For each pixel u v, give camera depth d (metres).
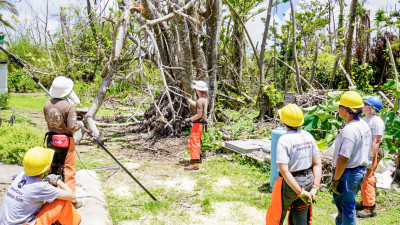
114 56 8.97
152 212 4.68
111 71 9.30
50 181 2.94
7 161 6.59
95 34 13.80
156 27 10.84
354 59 17.14
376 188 5.51
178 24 9.34
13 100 18.72
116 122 12.80
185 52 9.55
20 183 2.84
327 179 5.80
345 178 3.53
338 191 3.59
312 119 6.07
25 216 2.82
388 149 5.56
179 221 4.45
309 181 3.07
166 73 10.96
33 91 26.23
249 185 5.91
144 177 6.28
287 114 3.11
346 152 3.38
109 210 4.66
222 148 8.30
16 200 2.79
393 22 16.36
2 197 4.74
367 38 17.09
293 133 3.10
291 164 3.04
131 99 14.21
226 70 16.09
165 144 9.09
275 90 12.02
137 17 9.82
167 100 10.81
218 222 4.45
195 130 6.77
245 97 16.08
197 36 10.38
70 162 3.90
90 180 5.33
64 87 3.82
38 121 12.01
